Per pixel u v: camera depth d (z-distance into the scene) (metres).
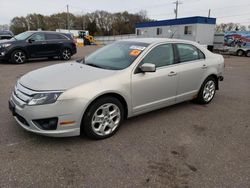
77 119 3.28
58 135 3.24
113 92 3.57
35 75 3.72
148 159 3.15
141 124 4.25
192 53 5.00
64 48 13.11
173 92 4.57
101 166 2.96
